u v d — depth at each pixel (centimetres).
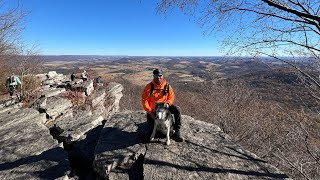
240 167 421
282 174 404
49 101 1076
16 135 644
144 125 595
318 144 710
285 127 813
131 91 2970
